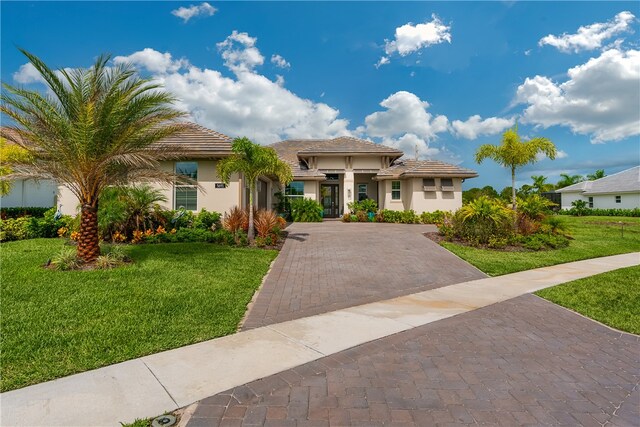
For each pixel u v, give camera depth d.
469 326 5.61
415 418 3.21
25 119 8.54
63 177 9.30
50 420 3.10
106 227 12.86
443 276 9.21
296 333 5.23
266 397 3.52
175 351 4.57
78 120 8.48
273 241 13.44
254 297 7.11
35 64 8.28
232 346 4.74
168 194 15.82
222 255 10.70
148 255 10.30
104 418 3.14
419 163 25.56
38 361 4.17
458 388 3.74
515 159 15.29
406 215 23.72
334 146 26.59
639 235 18.84
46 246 11.55
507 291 7.84
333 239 15.10
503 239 13.68
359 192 28.16
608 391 3.76
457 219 14.68
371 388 3.71
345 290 7.75
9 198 20.69
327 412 3.28
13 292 6.62
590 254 13.07
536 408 3.40
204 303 6.36
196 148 15.24
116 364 4.18
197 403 3.40
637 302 7.05
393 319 5.89
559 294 7.53
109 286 7.16
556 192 46.84
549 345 4.95
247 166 13.02
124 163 9.31
